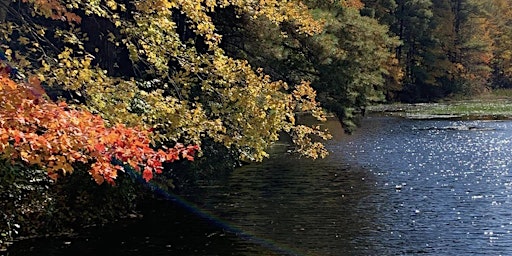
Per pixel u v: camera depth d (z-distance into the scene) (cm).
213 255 1165
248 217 1489
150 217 1460
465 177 2139
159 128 813
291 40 1881
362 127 3959
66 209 1332
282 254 1181
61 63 705
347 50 2008
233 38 1864
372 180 2059
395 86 5984
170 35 786
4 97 458
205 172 1962
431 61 6644
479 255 1206
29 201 1254
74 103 726
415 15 6494
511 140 3244
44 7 901
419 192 1856
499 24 8131
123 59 1471
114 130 487
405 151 2838
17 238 1216
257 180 1994
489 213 1570
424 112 5156
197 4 742
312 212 1560
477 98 6988
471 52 7219
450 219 1502
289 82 1936
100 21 1377
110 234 1293
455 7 7181
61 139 451
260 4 940
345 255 1190
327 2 2031
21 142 455
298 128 1083
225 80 802
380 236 1334
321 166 2336
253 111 824
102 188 1410
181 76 878
